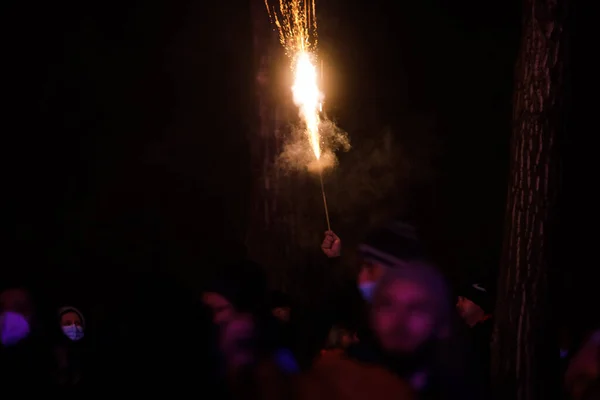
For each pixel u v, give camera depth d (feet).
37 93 49.06
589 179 41.45
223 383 11.20
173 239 48.75
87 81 49.34
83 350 24.08
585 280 40.04
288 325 12.47
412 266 10.15
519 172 20.42
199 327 12.87
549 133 20.21
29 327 21.66
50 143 49.01
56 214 48.62
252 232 28.68
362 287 10.98
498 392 20.06
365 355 10.03
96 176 49.11
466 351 10.11
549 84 20.21
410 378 9.88
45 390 21.68
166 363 13.10
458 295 20.99
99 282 47.88
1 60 48.75
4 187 48.39
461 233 45.47
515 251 20.30
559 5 20.22
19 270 47.50
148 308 14.03
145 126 49.42
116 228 48.78
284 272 28.32
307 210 28.63
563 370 21.20
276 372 10.48
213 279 11.91
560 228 20.30
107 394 16.63
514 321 20.04
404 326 9.90
